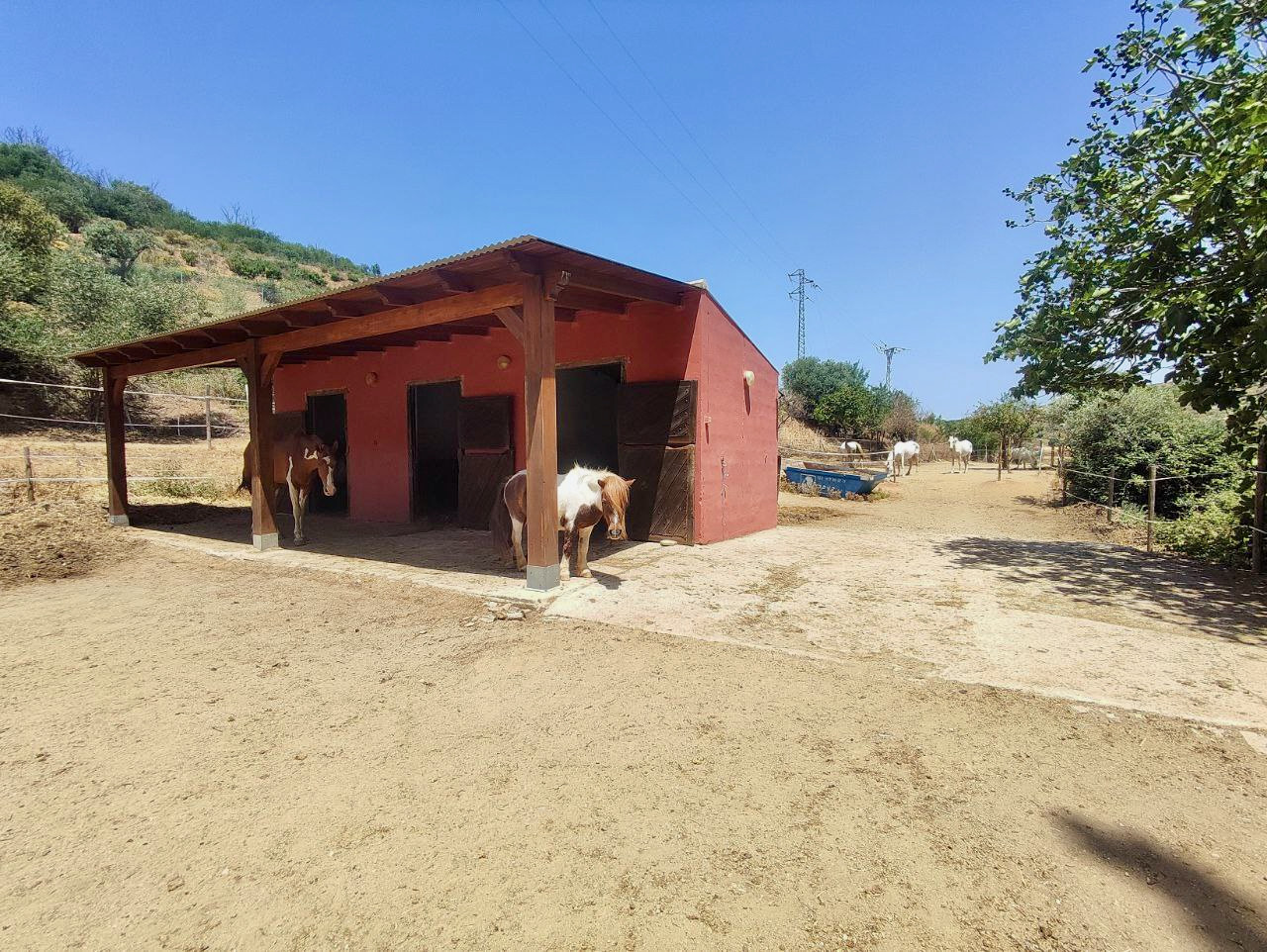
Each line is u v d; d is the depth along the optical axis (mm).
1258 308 5422
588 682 3943
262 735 3311
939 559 7527
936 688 3715
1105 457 13758
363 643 4750
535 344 5660
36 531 8906
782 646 4441
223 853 2361
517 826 2496
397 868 2262
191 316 23391
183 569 7469
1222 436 10594
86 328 19500
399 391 10859
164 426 18406
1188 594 5770
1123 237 6723
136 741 3260
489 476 9680
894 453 25234
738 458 9453
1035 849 2307
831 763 2932
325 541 9055
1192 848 2309
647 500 8555
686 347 8133
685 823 2496
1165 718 3287
